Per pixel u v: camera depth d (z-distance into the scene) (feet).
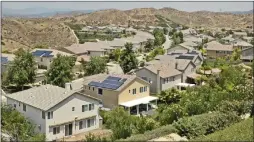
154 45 479.41
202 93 193.57
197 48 418.92
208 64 315.78
